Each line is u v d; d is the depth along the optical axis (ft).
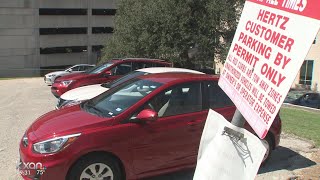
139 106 17.76
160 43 82.53
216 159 8.03
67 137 15.92
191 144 18.65
